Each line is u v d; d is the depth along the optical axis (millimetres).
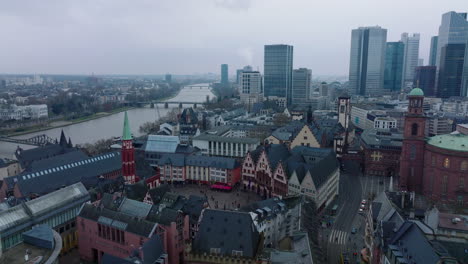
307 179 169625
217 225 111375
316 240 139500
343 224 163000
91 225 131750
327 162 194500
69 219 141375
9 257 89375
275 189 190750
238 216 111062
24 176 170500
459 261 96562
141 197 163375
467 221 109438
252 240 107625
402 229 105000
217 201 193500
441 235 103312
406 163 196875
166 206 137375
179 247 125250
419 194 194250
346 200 195000
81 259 136375
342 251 138250
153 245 108625
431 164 184000
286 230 143750
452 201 175750
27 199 156250
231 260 105438
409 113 193500
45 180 176875
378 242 110625
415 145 193875
